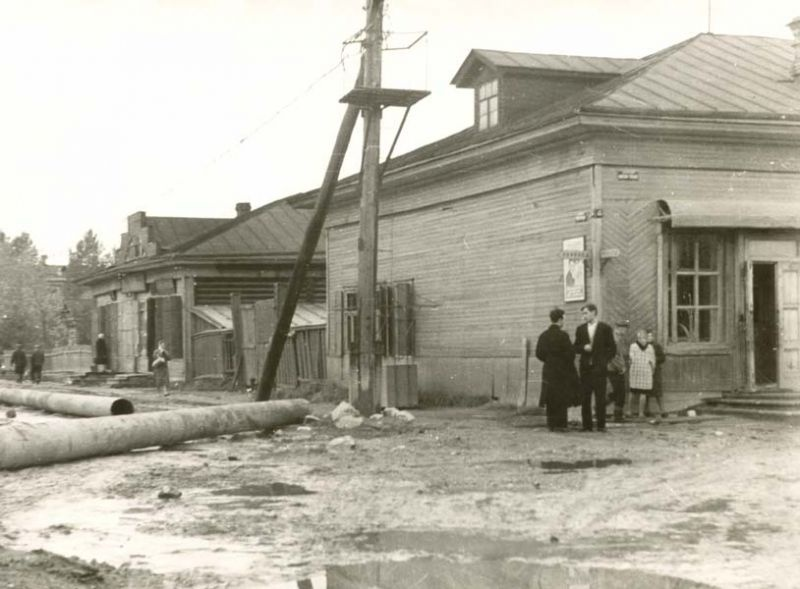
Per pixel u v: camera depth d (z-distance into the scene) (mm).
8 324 83062
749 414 20312
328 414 22188
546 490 11812
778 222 21297
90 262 138375
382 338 28672
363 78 20766
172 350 42625
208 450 16859
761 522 9914
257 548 9109
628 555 8602
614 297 21094
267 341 34000
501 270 24297
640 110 20859
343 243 31891
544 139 21938
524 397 23344
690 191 21641
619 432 18078
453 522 10078
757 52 25469
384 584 7758
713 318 21844
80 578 7867
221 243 43531
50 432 15359
